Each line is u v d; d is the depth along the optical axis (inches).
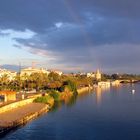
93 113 7170.3
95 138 4756.4
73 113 7150.6
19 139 4675.2
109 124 5797.2
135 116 6717.5
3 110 6604.3
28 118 6181.1
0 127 5059.1
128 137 4813.0
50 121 6063.0
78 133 5064.0
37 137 4793.3
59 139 4677.7
